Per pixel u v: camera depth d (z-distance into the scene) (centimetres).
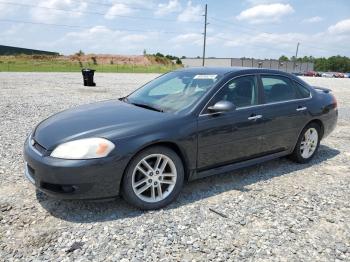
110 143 327
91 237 304
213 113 395
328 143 671
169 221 336
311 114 514
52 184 324
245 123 425
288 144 496
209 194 404
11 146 572
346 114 1048
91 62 7131
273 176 473
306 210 372
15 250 282
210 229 324
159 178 363
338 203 392
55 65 5444
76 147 321
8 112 905
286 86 500
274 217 353
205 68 482
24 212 344
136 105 432
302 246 302
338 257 288
